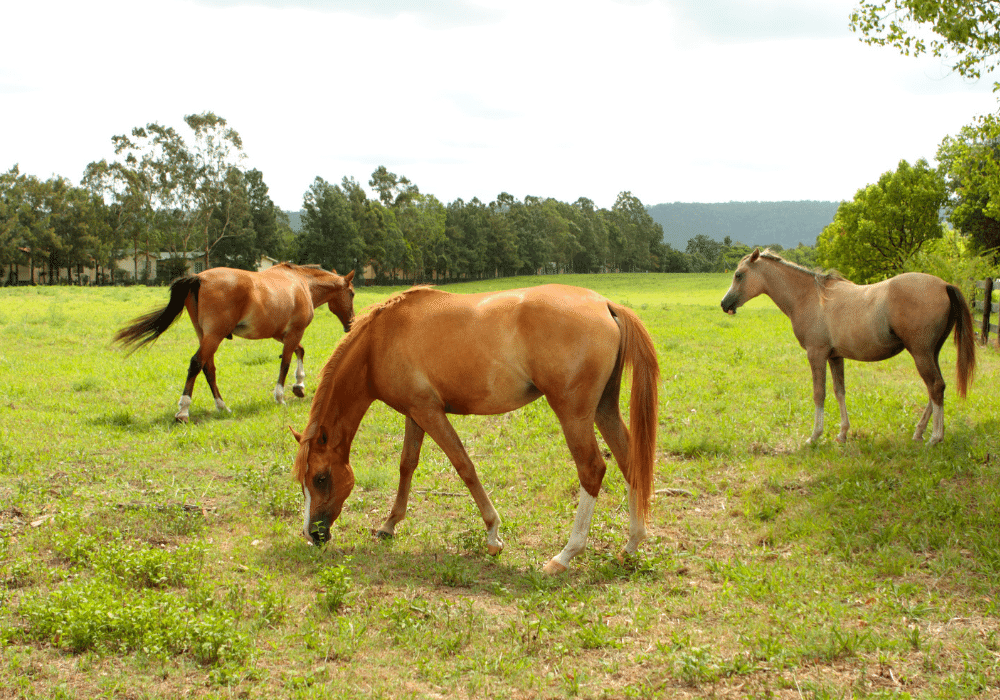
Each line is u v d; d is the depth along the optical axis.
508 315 4.65
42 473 6.31
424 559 4.75
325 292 11.02
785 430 7.90
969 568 4.22
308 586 4.25
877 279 40.59
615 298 48.38
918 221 39.28
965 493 5.40
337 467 5.01
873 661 3.27
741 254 123.69
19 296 30.30
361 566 4.59
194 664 3.28
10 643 3.41
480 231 112.69
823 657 3.32
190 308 9.02
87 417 8.52
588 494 4.64
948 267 19.45
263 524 5.32
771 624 3.65
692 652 3.25
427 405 4.84
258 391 10.64
